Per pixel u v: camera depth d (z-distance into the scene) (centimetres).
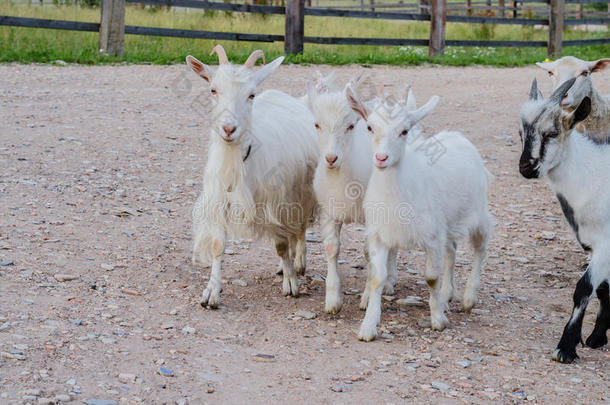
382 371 450
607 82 1474
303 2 1545
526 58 1817
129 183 779
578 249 723
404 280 632
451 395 425
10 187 712
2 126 906
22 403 366
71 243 605
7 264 542
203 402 393
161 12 2036
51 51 1381
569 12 2825
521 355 490
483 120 1155
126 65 1363
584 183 495
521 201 852
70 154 836
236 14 2162
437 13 1738
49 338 441
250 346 475
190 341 468
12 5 1814
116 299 517
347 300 576
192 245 648
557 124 479
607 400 432
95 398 381
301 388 420
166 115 1045
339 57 1580
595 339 521
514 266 675
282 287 577
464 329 532
